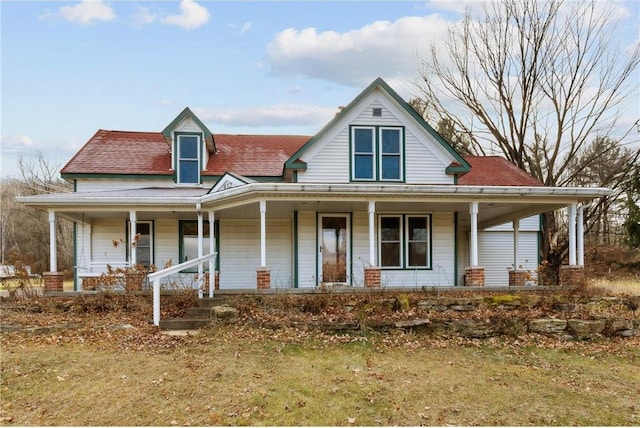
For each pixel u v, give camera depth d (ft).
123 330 27.22
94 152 50.85
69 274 88.07
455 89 81.41
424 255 44.27
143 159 50.62
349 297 31.99
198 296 33.99
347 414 16.69
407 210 44.06
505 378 21.47
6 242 126.21
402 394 18.80
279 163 52.65
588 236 93.40
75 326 27.86
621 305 33.27
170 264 40.34
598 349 27.58
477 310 31.81
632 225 55.31
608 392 20.07
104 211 38.99
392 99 44.06
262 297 32.09
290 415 16.43
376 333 28.17
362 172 43.57
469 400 18.49
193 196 39.17
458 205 41.29
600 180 74.38
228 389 18.60
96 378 19.52
